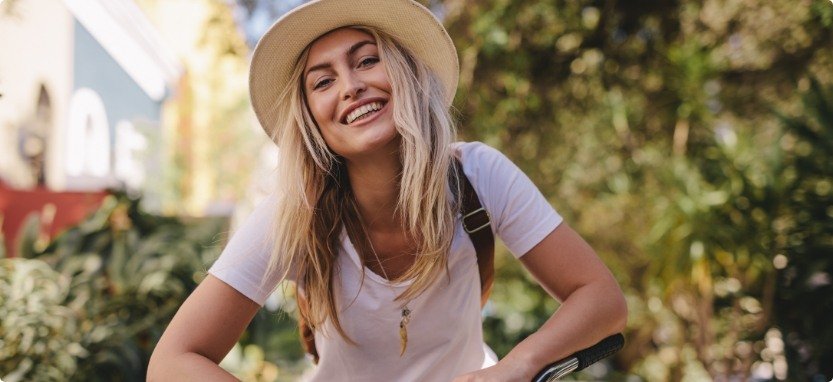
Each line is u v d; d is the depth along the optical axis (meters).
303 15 1.46
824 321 4.80
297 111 1.54
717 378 5.60
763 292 5.10
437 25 1.53
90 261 4.46
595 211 7.66
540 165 6.67
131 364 4.09
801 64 5.76
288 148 1.55
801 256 4.83
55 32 7.36
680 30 5.62
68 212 6.73
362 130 1.46
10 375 3.63
